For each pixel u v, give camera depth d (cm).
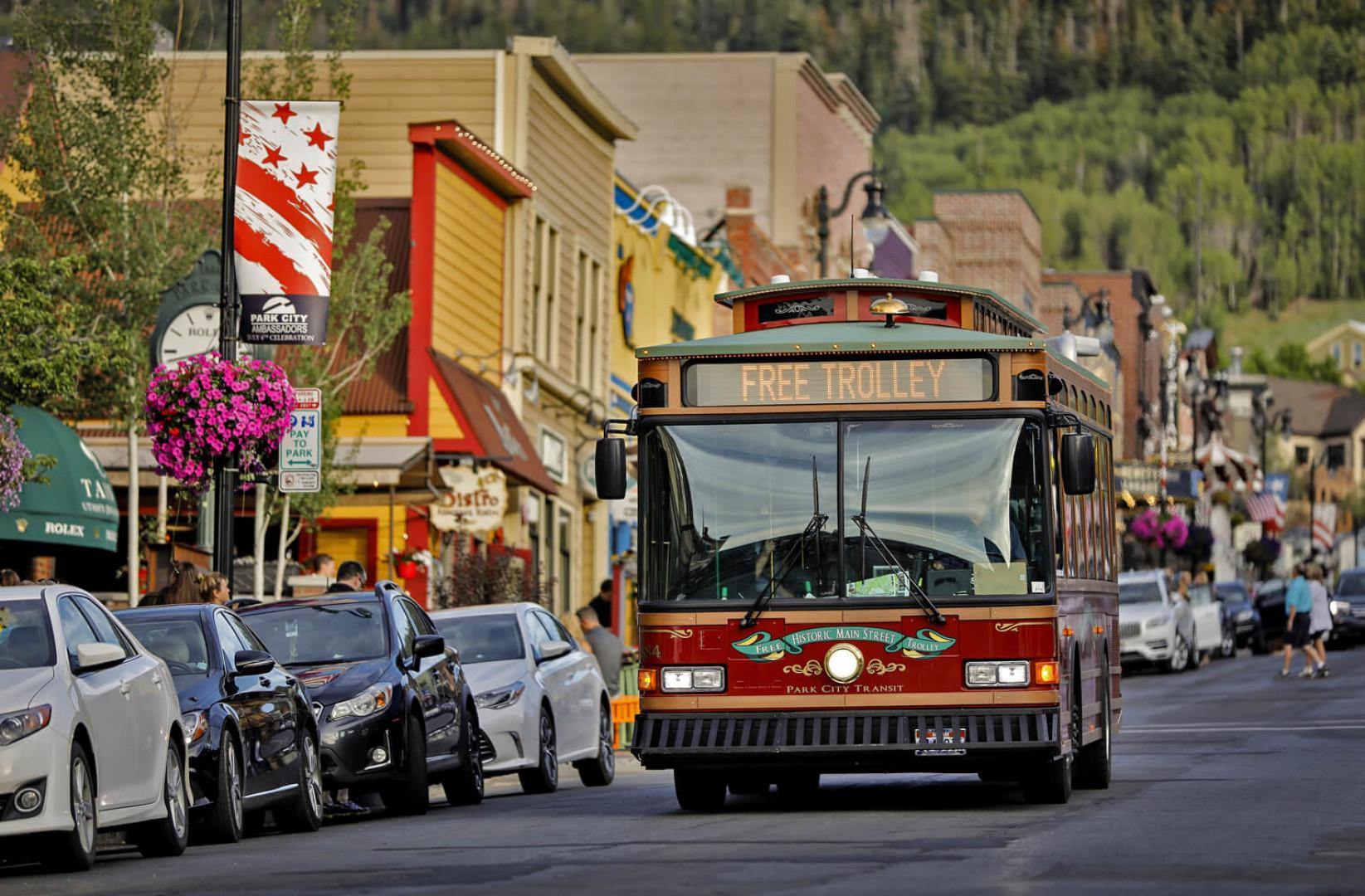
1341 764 5531
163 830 3825
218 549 5366
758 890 2850
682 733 4262
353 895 2927
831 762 4231
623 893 2852
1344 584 15938
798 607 4253
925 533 4262
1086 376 5153
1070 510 4647
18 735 3347
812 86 17138
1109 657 5244
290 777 4412
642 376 4369
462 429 8450
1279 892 2772
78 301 6625
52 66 6925
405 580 8281
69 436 6488
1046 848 3391
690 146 16650
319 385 7181
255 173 5391
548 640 6062
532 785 5775
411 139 8719
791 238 16488
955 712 4219
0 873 3534
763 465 4309
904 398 4303
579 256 10762
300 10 7100
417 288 8581
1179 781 5112
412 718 4922
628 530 12075
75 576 8231
